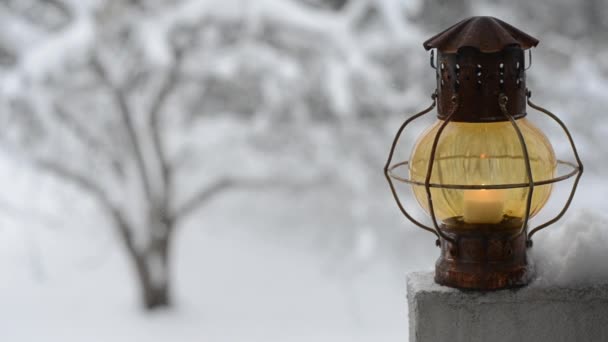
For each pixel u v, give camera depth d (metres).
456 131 1.12
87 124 7.09
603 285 1.16
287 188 7.69
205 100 7.55
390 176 1.18
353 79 6.67
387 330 7.07
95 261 8.57
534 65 7.16
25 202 7.25
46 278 8.27
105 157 7.25
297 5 6.55
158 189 7.48
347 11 6.70
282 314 7.54
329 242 8.18
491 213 1.14
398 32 6.55
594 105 6.98
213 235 9.41
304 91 6.95
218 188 7.59
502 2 7.66
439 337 1.17
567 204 1.14
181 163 7.68
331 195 7.75
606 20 7.71
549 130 7.00
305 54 6.88
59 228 8.30
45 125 6.25
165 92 7.12
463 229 1.16
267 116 7.13
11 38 6.35
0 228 9.41
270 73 6.71
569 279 1.17
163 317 7.44
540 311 1.17
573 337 1.17
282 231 9.05
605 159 7.04
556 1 7.59
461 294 1.16
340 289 7.99
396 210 7.45
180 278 8.45
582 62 7.09
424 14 7.36
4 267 8.55
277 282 8.22
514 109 1.10
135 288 8.13
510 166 1.11
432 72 7.02
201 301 7.90
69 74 6.44
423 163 1.15
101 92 7.05
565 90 7.04
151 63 6.18
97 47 6.29
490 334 1.17
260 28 6.52
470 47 1.08
